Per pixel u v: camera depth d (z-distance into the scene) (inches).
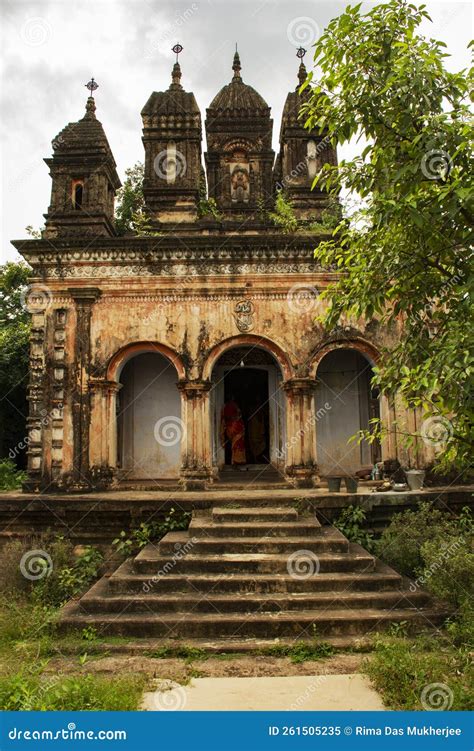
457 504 468.4
